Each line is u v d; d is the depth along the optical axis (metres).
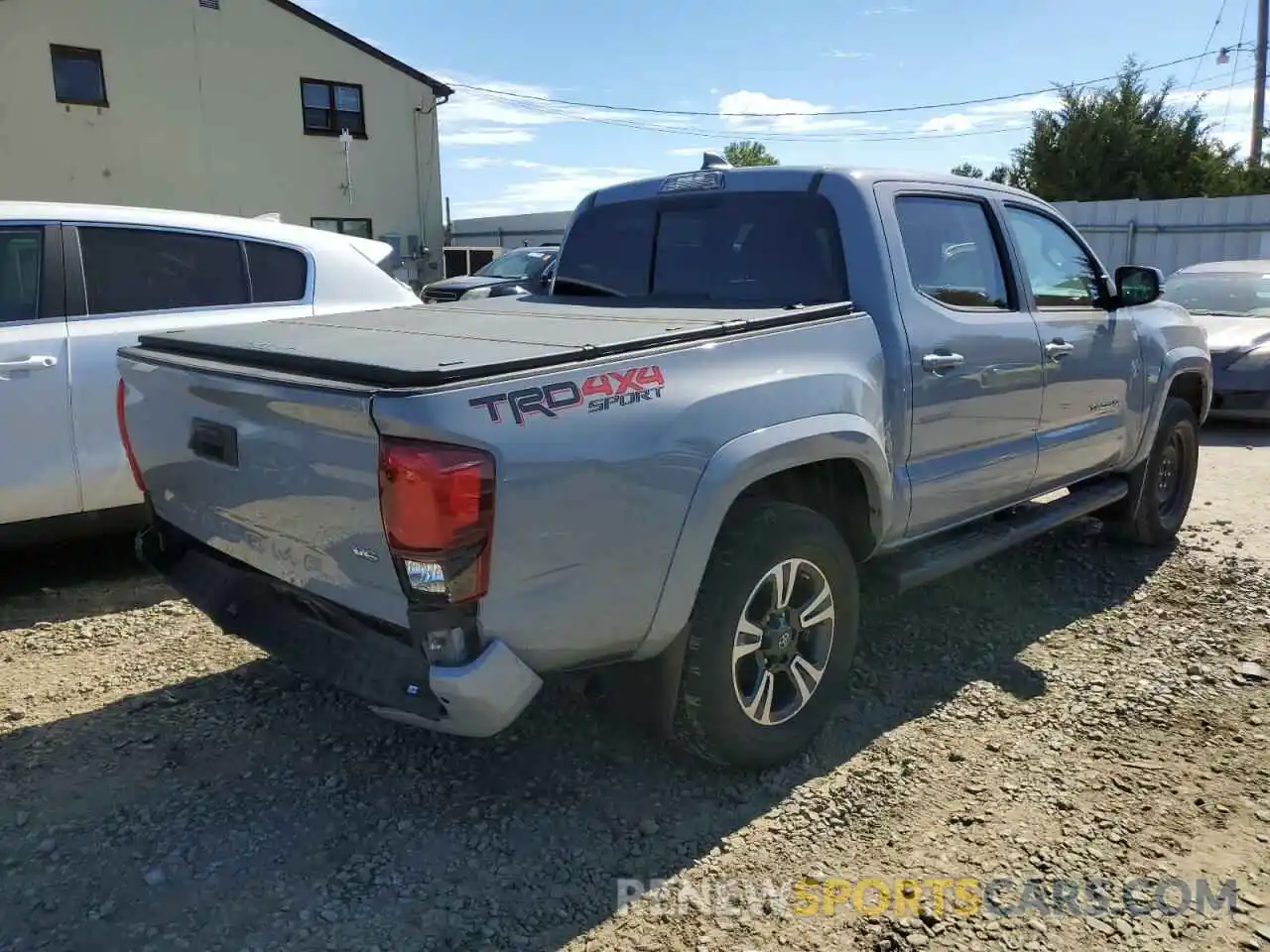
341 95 26.28
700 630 3.10
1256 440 9.23
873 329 3.63
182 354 3.30
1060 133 35.28
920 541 4.25
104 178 23.22
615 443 2.76
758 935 2.62
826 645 3.51
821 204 3.84
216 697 3.93
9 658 4.28
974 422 4.08
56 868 2.88
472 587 2.52
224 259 5.44
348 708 3.84
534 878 2.85
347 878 2.85
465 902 2.75
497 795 3.27
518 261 18.25
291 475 2.79
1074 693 3.97
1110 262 20.36
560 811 3.18
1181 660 4.26
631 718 3.28
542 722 3.73
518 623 2.63
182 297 5.26
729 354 3.13
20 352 4.69
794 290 3.88
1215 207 18.89
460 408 2.48
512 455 2.54
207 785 3.31
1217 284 11.29
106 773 3.38
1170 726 3.71
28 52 21.92
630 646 2.96
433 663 2.56
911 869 2.88
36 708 3.83
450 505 2.44
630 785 3.33
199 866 2.90
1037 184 35.69
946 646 4.43
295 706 3.85
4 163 22.03
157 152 23.77
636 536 2.83
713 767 3.39
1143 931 2.63
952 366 3.89
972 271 4.23
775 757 3.37
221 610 3.25
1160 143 33.69
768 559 3.20
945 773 3.39
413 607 2.55
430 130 27.69
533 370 2.65
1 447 4.65
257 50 24.77
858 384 3.46
